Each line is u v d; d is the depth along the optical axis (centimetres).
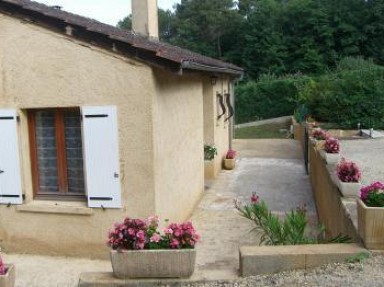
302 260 486
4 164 730
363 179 923
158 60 654
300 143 1902
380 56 4456
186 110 893
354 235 507
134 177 686
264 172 1330
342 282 440
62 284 625
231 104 1731
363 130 2005
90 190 702
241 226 816
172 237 513
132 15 1223
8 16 696
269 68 4606
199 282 494
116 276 506
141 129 677
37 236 734
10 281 475
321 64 4447
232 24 5100
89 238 713
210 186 1159
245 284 475
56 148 738
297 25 4741
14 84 712
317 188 900
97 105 686
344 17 4562
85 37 672
